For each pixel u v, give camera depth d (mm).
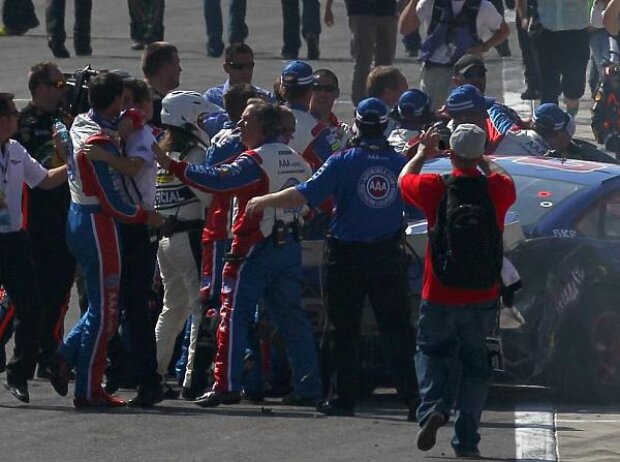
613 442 31000
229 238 34969
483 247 29094
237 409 34719
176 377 38625
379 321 33406
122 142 34281
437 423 29438
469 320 29641
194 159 35906
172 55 39469
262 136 34156
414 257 34531
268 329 35781
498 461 29500
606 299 35500
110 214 33906
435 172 36969
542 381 34781
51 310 38000
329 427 32688
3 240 34656
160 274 37531
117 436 31672
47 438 31484
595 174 37250
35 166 35344
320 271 35625
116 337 36219
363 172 32906
